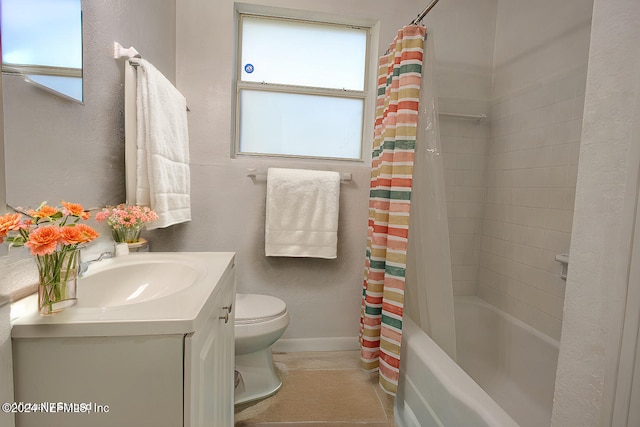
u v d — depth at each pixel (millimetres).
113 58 1166
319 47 1950
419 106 1461
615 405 497
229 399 1088
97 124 1077
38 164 787
